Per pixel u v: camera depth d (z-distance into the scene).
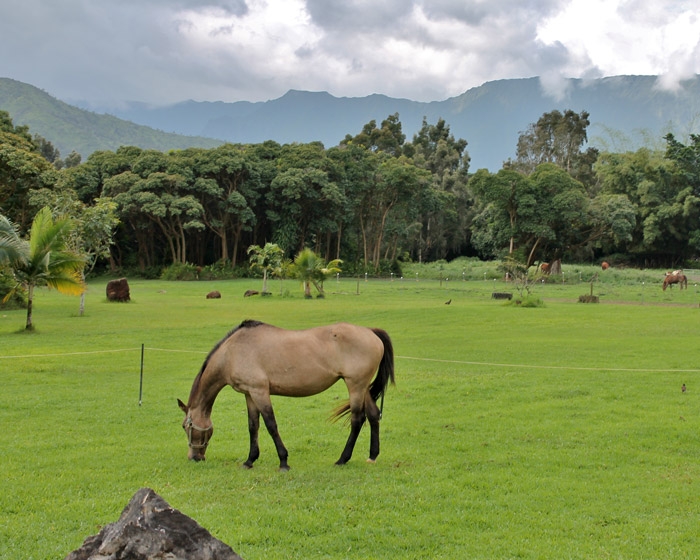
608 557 5.39
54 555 5.27
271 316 29.98
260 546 5.56
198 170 69.56
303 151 78.06
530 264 75.31
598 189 103.69
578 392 13.19
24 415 11.30
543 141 110.12
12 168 53.88
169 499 6.72
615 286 57.75
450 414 11.53
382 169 81.19
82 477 7.57
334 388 14.41
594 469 8.16
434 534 5.89
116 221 35.06
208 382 8.27
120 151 74.69
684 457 8.70
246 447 9.34
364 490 7.14
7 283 32.81
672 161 88.94
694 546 5.66
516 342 21.38
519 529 6.09
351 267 79.19
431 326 26.33
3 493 6.90
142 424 10.77
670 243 89.62
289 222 74.56
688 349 18.97
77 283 24.73
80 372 15.89
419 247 99.12
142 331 24.20
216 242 80.69
